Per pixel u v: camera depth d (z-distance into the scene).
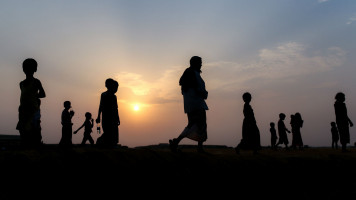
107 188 3.28
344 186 5.09
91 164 3.34
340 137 8.55
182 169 4.01
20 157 3.04
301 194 4.66
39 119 5.55
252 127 7.06
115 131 7.00
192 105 5.50
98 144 6.91
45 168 3.06
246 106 7.25
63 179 3.08
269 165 4.80
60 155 3.30
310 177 5.04
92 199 3.16
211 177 4.13
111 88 7.12
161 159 3.99
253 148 6.94
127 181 3.43
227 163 4.45
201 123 5.43
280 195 4.55
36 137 5.45
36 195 2.90
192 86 5.61
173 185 3.76
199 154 4.52
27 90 5.38
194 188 3.90
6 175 2.90
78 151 3.46
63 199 3.02
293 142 13.02
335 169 5.41
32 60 5.48
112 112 7.00
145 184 3.55
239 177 4.37
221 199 4.01
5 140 8.29
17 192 2.84
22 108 5.36
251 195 4.30
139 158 3.80
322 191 4.84
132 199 3.37
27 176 2.95
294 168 5.00
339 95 8.65
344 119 8.54
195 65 5.89
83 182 3.17
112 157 3.54
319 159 5.43
